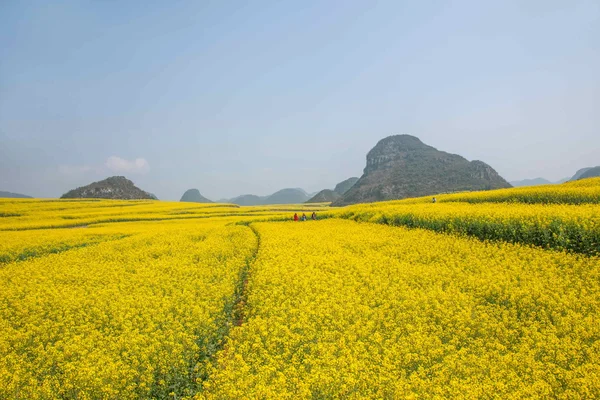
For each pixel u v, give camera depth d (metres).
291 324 9.88
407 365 8.23
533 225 18.30
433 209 28.64
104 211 62.03
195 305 11.54
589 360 8.11
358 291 12.74
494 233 19.88
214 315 11.08
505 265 14.87
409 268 15.31
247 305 12.28
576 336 9.06
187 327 10.34
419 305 11.34
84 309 12.31
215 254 19.62
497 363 8.03
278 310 11.06
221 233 28.97
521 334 9.66
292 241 22.75
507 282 12.59
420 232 23.70
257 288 12.94
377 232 25.42
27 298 13.36
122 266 18.17
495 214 21.30
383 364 7.88
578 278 12.77
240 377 7.61
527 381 7.52
